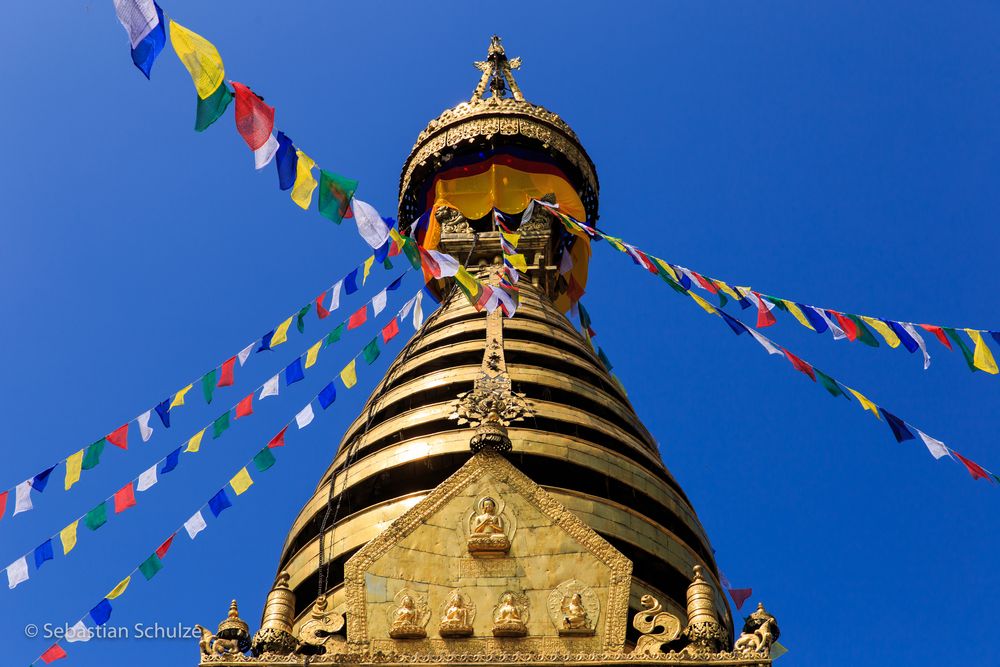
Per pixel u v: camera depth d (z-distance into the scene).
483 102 56.62
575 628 27.61
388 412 43.53
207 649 27.23
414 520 29.41
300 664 26.94
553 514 29.58
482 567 28.73
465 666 26.94
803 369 31.86
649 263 34.22
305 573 37.53
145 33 20.66
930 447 30.39
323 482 42.19
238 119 22.06
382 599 28.14
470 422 35.75
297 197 23.19
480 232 53.16
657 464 42.94
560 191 55.12
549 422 41.22
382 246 24.00
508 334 46.84
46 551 30.20
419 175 55.50
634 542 37.31
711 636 27.17
